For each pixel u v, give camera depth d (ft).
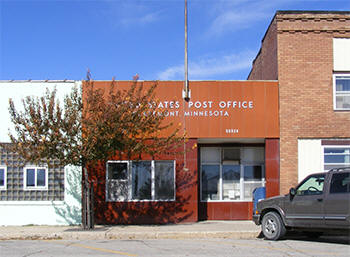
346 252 32.40
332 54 52.75
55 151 41.37
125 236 41.63
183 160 51.42
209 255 31.35
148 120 44.24
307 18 52.85
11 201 50.57
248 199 55.47
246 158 56.13
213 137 51.39
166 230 43.75
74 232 42.04
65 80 51.62
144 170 51.60
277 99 52.03
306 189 36.91
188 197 51.16
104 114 41.29
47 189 50.75
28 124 42.42
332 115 52.08
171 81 51.88
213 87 51.90
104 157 43.57
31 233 41.83
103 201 50.70
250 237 41.88
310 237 41.37
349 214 33.63
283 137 51.60
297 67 52.42
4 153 50.93
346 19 53.06
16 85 51.37
